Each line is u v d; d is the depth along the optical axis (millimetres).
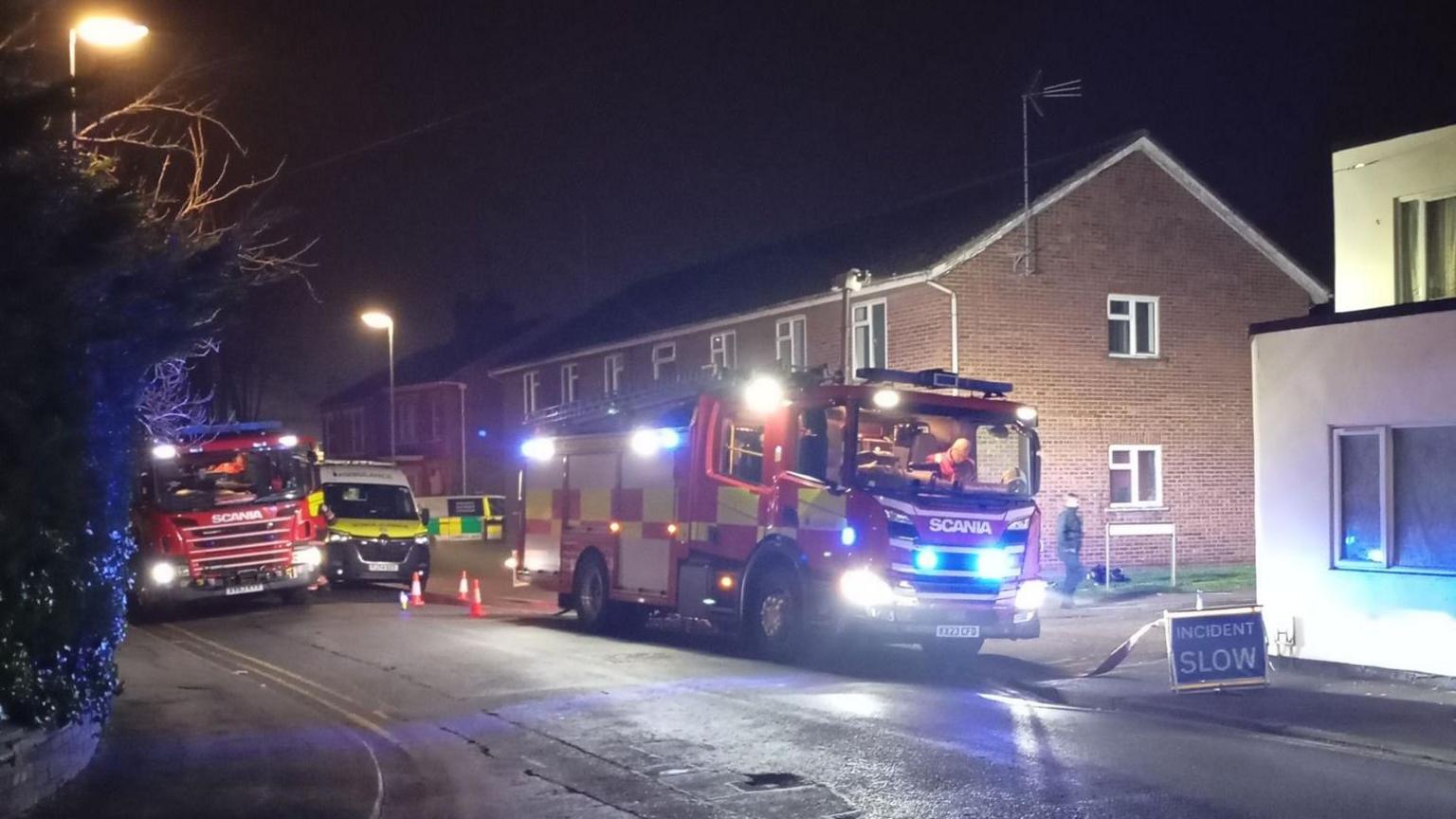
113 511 8953
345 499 27844
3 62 7105
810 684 13547
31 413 7688
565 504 20016
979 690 13328
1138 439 27891
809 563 14828
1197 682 12273
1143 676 13602
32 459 7672
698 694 12961
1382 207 15297
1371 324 13141
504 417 47094
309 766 9750
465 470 53438
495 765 10102
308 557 23031
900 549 14258
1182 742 10320
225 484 22531
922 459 14805
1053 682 13352
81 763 9188
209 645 18453
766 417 15727
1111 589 23016
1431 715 11008
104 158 8977
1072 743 10281
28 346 7422
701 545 16594
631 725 11438
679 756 10125
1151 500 28078
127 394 9008
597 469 19172
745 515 15883
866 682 13750
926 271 26109
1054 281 27250
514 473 46312
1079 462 27281
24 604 7758
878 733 10781
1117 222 27922
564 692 13336
